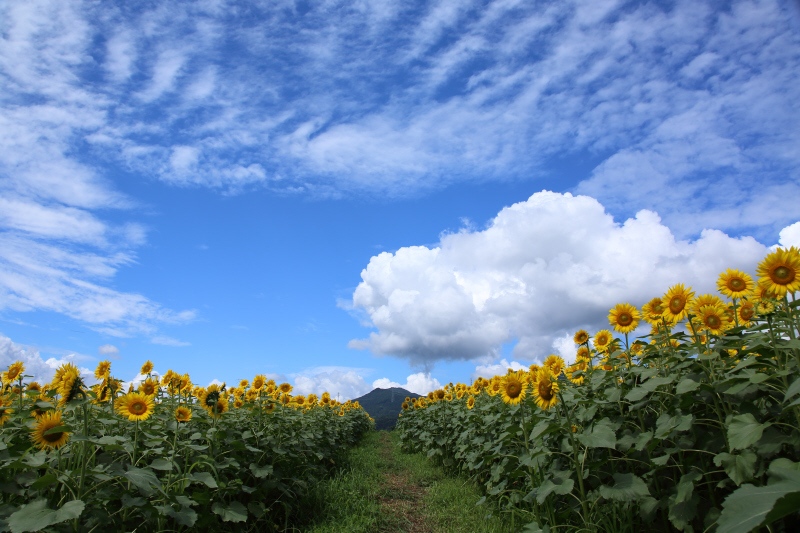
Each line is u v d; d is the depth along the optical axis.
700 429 3.50
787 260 2.97
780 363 2.96
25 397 5.22
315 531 5.48
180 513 3.78
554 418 4.36
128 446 3.82
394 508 6.84
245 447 5.04
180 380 5.99
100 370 4.72
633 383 4.07
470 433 7.34
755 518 1.67
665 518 3.53
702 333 3.86
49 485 3.38
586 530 3.50
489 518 5.36
